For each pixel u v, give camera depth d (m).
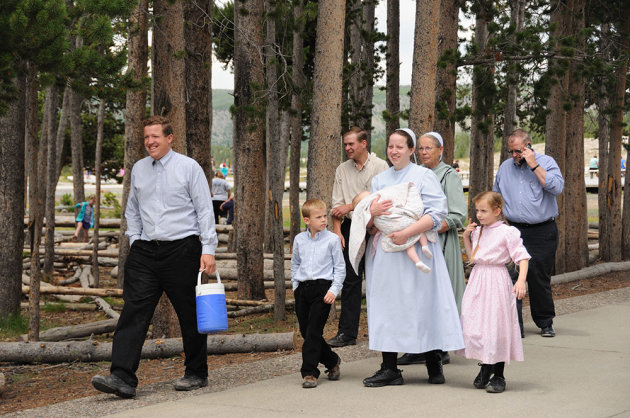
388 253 5.40
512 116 16.84
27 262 14.55
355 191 7.22
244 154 11.05
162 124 5.50
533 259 7.54
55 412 5.16
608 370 5.88
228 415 4.75
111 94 7.71
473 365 6.29
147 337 8.85
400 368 6.22
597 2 15.98
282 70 11.18
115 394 5.45
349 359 6.70
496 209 5.38
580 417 4.49
